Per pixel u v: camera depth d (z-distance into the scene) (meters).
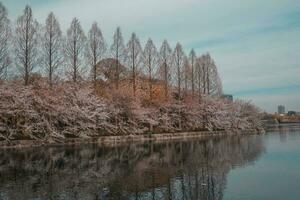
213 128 76.38
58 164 26.19
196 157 31.12
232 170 23.64
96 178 20.67
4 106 37.06
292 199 15.74
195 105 71.19
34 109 40.47
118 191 17.34
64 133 44.19
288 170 23.52
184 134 64.94
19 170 23.36
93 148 38.50
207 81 80.38
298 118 160.25
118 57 57.97
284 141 50.44
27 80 42.44
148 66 62.50
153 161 28.33
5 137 36.75
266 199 15.77
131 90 58.03
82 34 50.53
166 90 66.69
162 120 63.56
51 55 45.78
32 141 38.91
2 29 40.25
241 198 15.95
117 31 58.16
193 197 16.16
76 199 15.72
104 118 49.16
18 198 15.77
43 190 17.41
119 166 25.53
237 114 85.62
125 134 52.94
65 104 44.06
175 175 21.72
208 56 81.62
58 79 46.59
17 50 41.84
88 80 52.22
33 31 43.19
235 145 44.25
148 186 18.44
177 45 69.94
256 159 29.42
